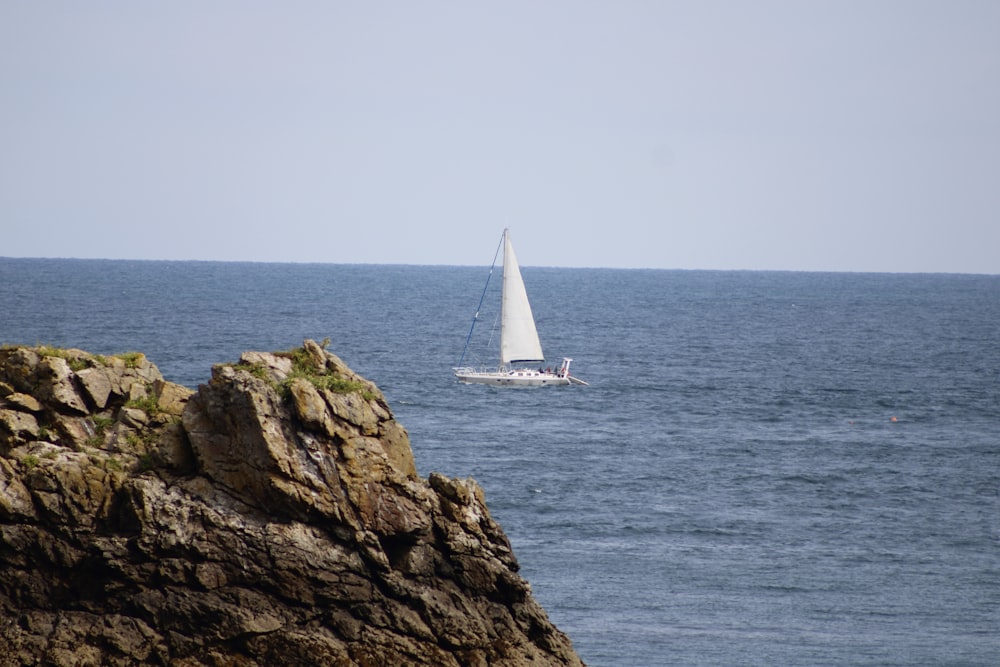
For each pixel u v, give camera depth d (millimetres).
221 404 135750
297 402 135000
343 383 139875
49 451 136375
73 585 131250
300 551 132250
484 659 135250
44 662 127250
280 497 132750
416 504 136875
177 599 130375
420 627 133750
